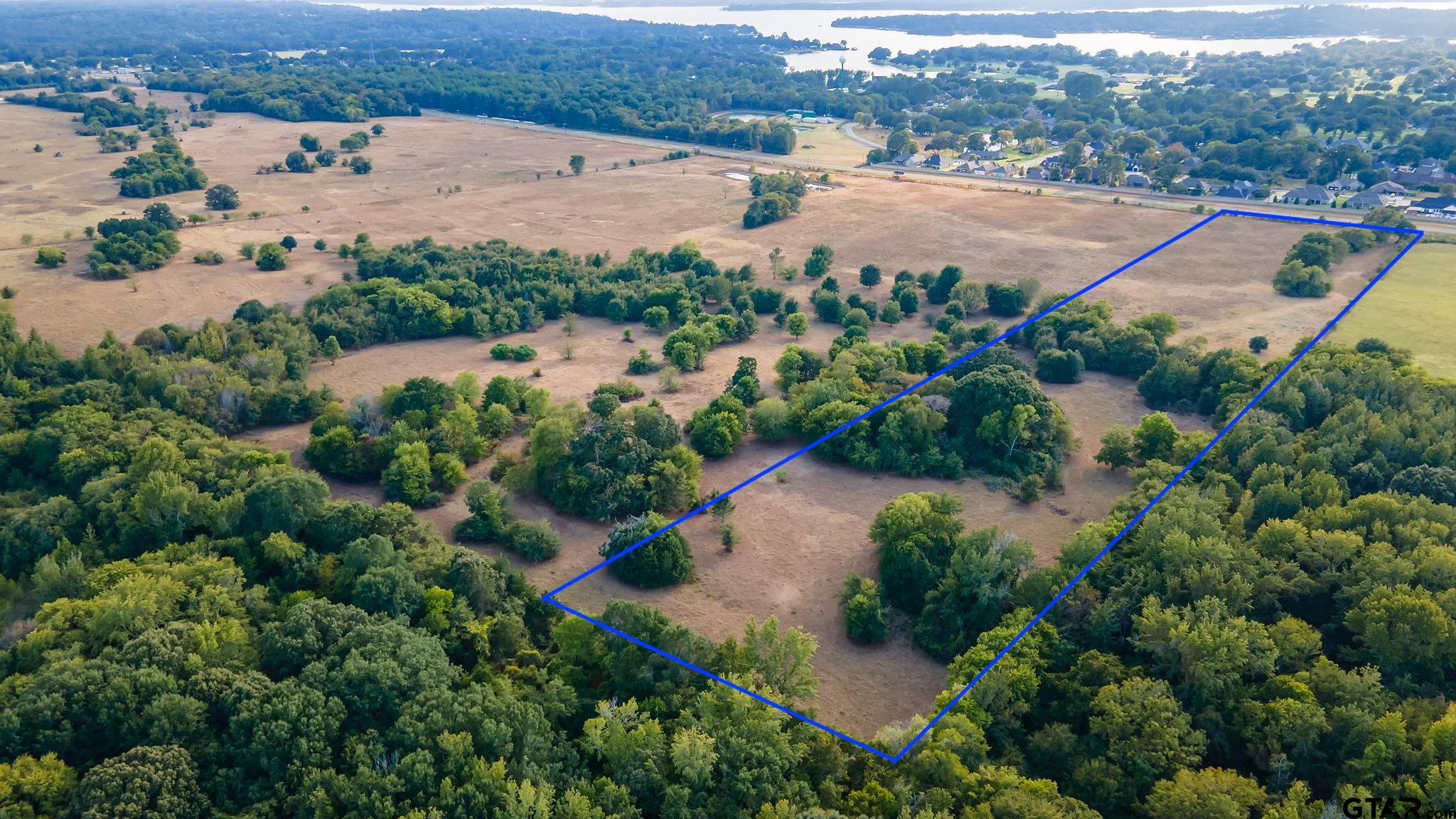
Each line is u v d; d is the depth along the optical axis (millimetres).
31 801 63344
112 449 114188
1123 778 68438
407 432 121750
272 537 94188
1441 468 103875
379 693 72438
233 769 67125
